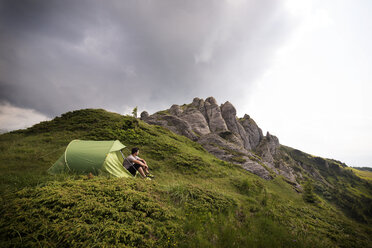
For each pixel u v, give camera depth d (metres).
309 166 118.38
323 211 12.23
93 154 8.55
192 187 7.82
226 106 75.00
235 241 4.51
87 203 4.32
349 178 127.19
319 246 5.39
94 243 3.21
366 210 76.25
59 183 5.46
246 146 71.00
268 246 4.61
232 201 7.70
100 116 23.98
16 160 9.34
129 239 3.57
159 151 17.38
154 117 52.66
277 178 29.11
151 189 6.46
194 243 4.02
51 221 3.57
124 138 18.53
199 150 27.00
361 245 6.74
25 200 4.00
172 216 4.93
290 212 8.95
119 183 6.09
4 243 2.93
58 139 15.35
